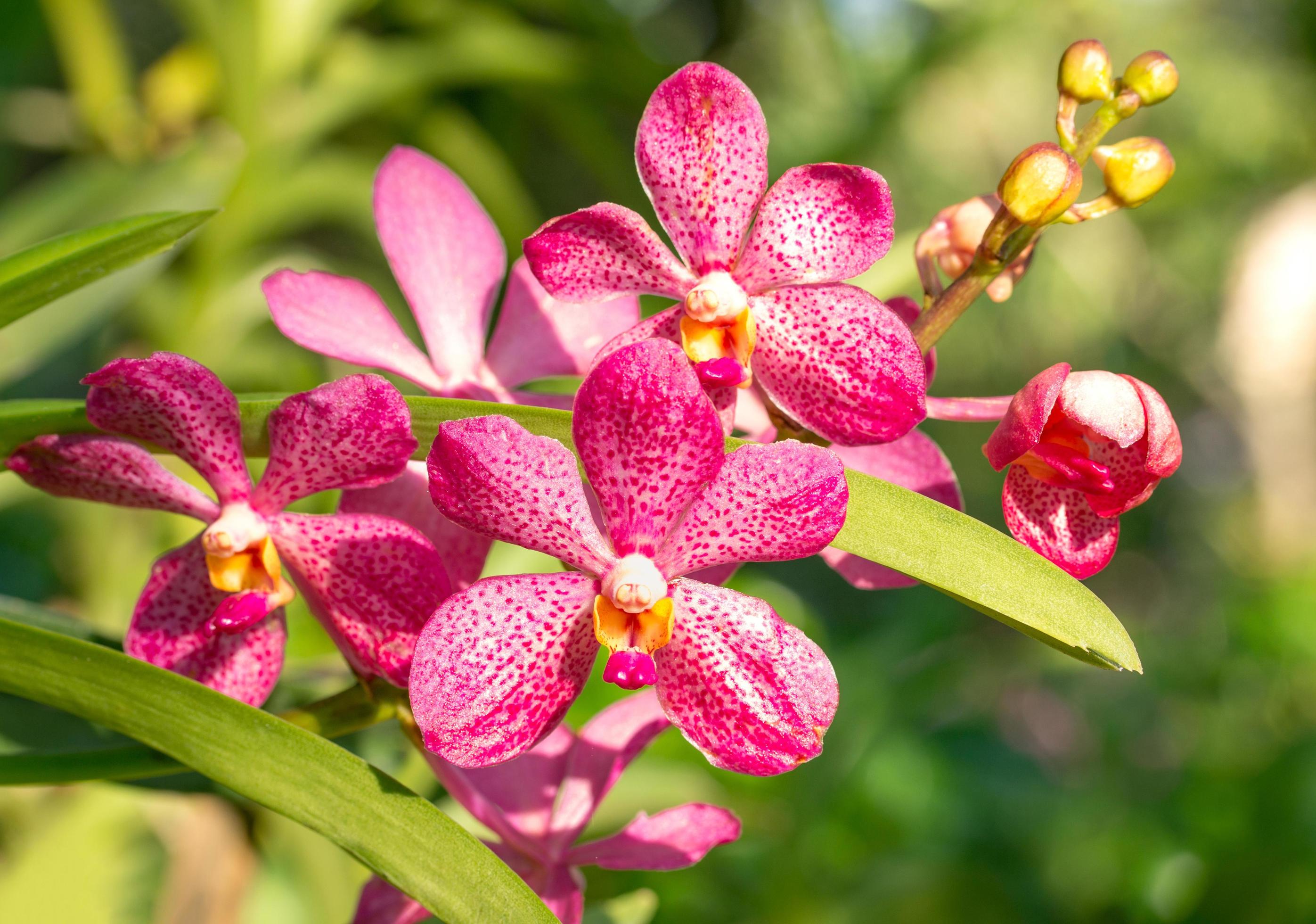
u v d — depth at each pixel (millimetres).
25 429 343
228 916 489
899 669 641
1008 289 370
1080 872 801
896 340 345
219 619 345
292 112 695
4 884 478
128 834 539
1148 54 356
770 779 643
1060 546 356
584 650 344
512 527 339
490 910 326
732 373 345
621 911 413
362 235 763
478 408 339
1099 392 341
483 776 386
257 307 680
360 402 334
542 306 398
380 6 852
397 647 350
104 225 347
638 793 485
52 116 793
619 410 332
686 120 351
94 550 627
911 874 673
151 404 337
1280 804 780
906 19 894
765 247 352
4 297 347
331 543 348
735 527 340
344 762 331
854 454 379
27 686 337
